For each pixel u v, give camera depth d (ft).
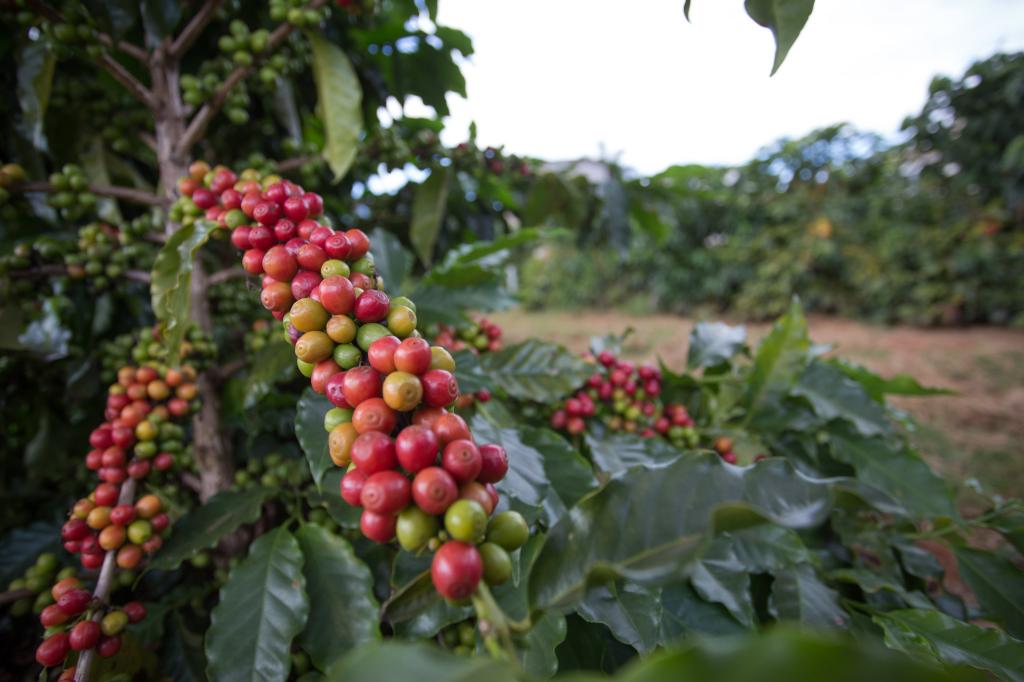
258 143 6.89
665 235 10.18
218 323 6.54
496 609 1.81
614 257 11.27
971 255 28.04
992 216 28.60
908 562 5.19
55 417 6.27
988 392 18.33
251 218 3.20
